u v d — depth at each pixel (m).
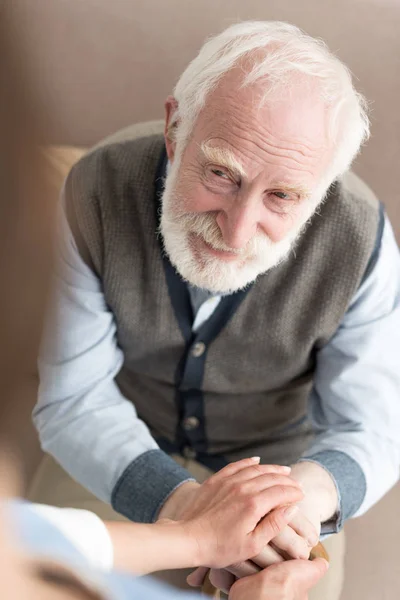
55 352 1.23
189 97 1.04
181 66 1.74
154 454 1.19
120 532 0.89
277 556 1.04
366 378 1.26
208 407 1.36
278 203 1.04
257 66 0.98
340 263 1.18
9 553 0.35
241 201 1.03
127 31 1.72
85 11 1.70
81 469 1.22
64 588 0.41
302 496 1.04
